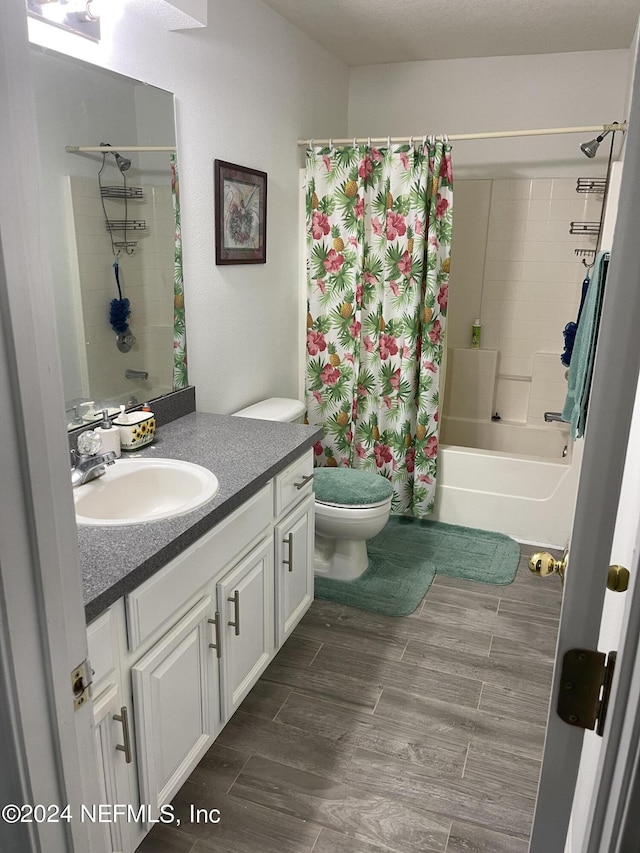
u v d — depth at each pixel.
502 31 3.13
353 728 2.06
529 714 2.13
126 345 2.22
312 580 2.55
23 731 0.75
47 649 0.77
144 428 2.14
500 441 4.15
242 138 2.76
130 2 1.94
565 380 3.97
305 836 1.69
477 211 3.89
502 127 3.68
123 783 1.47
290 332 3.45
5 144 0.65
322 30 3.17
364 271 3.29
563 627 0.71
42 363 0.72
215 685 1.84
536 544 3.37
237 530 1.87
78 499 1.74
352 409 3.42
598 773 0.69
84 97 1.91
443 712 2.13
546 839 0.81
